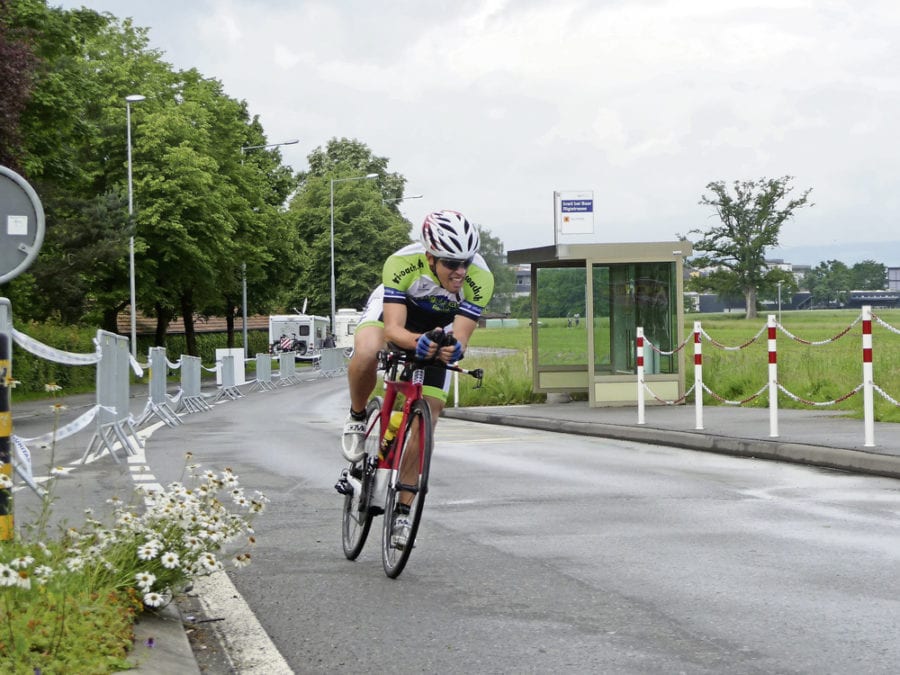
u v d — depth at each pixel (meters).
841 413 16.95
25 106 30.41
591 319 20.72
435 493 10.02
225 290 57.41
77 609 4.47
